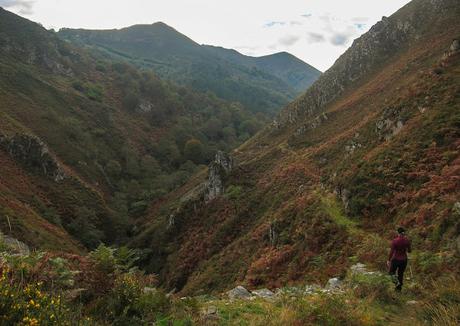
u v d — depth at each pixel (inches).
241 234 1972.2
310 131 3149.6
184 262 2062.0
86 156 4028.1
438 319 263.6
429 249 507.8
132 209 3836.1
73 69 6333.7
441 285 331.9
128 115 5851.4
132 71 7332.7
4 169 2679.6
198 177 4057.6
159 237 2645.2
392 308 331.0
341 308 292.0
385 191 913.5
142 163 4719.5
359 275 423.2
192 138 5728.3
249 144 4480.8
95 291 256.1
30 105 4072.3
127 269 294.2
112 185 4097.0
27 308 170.2
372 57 3944.4
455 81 1250.0
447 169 802.2
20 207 2038.6
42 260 252.4
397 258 386.0
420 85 1423.5
